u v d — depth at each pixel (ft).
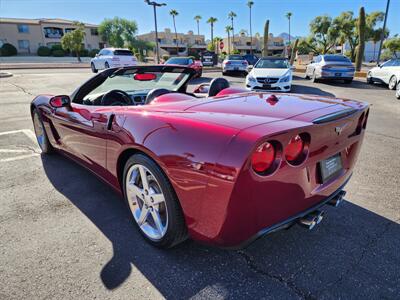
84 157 9.03
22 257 6.44
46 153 12.72
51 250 6.68
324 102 7.07
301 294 5.48
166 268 6.14
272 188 4.93
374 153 13.19
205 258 6.43
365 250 6.68
